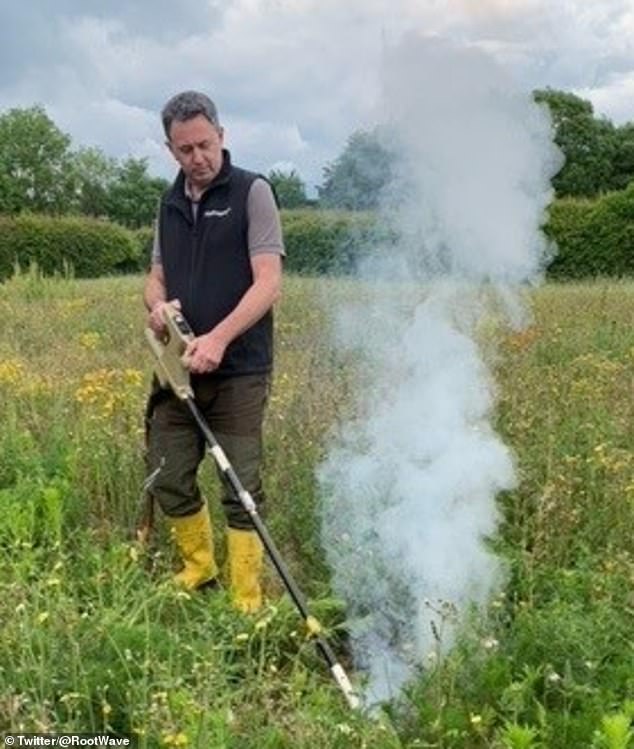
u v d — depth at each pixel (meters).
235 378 5.03
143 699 3.83
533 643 4.33
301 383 7.83
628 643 4.37
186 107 4.88
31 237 33.53
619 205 25.36
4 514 5.62
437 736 3.87
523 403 7.40
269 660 4.46
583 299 14.86
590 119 31.31
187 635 4.46
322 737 3.74
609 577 4.84
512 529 5.54
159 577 5.06
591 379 8.57
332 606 4.83
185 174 5.01
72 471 6.27
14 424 7.02
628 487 5.65
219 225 5.00
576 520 5.48
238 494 4.59
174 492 5.18
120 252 35.12
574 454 6.46
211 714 3.73
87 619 4.37
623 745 3.61
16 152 81.31
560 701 4.12
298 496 5.81
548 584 4.93
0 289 18.86
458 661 4.12
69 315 14.40
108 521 5.93
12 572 4.87
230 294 5.05
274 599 5.12
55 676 4.00
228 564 5.34
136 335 12.29
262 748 3.74
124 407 6.87
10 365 8.66
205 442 5.26
